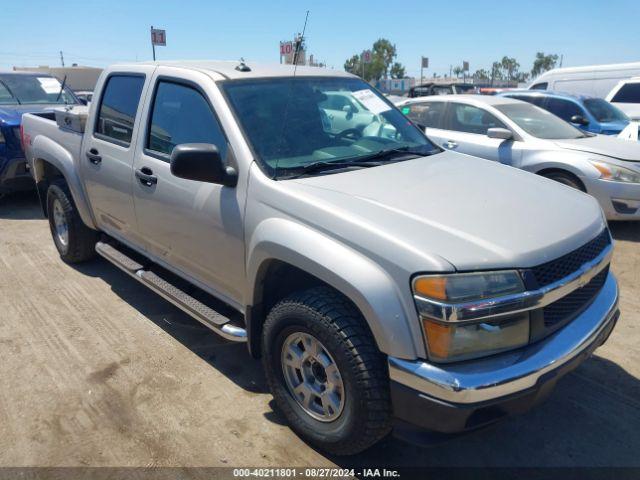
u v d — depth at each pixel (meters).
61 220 5.24
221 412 3.10
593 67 13.11
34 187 7.43
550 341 2.34
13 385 3.34
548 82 14.16
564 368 2.33
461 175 3.16
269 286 2.92
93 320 4.18
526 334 2.28
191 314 3.38
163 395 3.25
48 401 3.19
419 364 2.20
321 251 2.44
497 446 2.85
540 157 6.57
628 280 4.98
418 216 2.47
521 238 2.36
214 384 3.37
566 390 3.31
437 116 7.96
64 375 3.45
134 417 3.05
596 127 9.60
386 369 2.37
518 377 2.17
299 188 2.74
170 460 2.73
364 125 3.68
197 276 3.46
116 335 3.95
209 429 2.96
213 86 3.25
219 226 3.05
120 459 2.74
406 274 2.20
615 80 12.77
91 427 2.97
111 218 4.24
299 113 3.35
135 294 4.64
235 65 3.70
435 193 2.79
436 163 3.41
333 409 2.60
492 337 2.21
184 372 3.49
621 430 2.96
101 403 3.17
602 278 2.84
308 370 2.74
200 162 2.80
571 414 3.09
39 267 5.27
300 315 2.56
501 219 2.52
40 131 5.19
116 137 4.04
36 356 3.66
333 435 2.60
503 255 2.22
